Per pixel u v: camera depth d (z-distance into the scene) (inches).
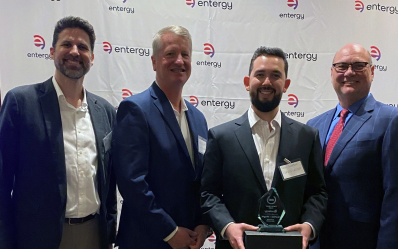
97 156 59.8
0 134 51.0
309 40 100.8
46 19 93.0
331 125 69.9
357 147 59.0
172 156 56.9
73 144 56.9
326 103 101.7
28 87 56.2
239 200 52.6
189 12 98.1
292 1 100.0
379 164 57.7
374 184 57.8
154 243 55.2
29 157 52.2
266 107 55.2
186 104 69.4
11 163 52.5
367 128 59.7
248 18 99.6
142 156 54.5
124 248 56.9
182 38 61.1
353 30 101.2
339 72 66.4
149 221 52.3
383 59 102.0
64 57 56.6
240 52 99.7
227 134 56.5
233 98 100.2
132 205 52.9
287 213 52.2
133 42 96.4
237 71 99.9
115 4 95.3
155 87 62.0
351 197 58.0
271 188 50.9
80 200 56.4
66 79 58.4
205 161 57.1
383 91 102.3
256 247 45.7
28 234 51.4
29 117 53.0
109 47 95.3
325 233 61.2
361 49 65.9
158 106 58.9
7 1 91.5
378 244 54.7
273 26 100.0
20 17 92.0
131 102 56.9
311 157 57.3
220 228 49.6
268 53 56.5
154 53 62.4
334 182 60.2
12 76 92.0
